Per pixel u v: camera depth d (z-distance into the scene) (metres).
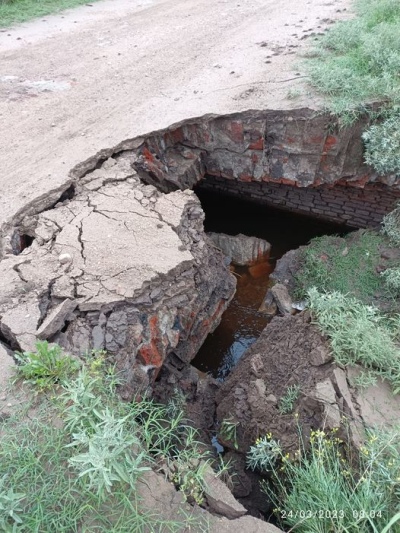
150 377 4.01
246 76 6.84
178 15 9.77
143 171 5.75
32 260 4.12
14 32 9.06
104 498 2.43
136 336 3.76
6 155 5.54
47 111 6.42
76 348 3.55
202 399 4.61
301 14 9.08
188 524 2.53
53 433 2.75
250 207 7.84
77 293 3.81
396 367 3.70
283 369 4.15
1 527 2.31
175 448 3.78
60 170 5.21
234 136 6.17
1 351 3.37
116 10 10.35
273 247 7.14
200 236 4.84
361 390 3.64
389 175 6.07
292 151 6.18
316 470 2.90
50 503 2.46
